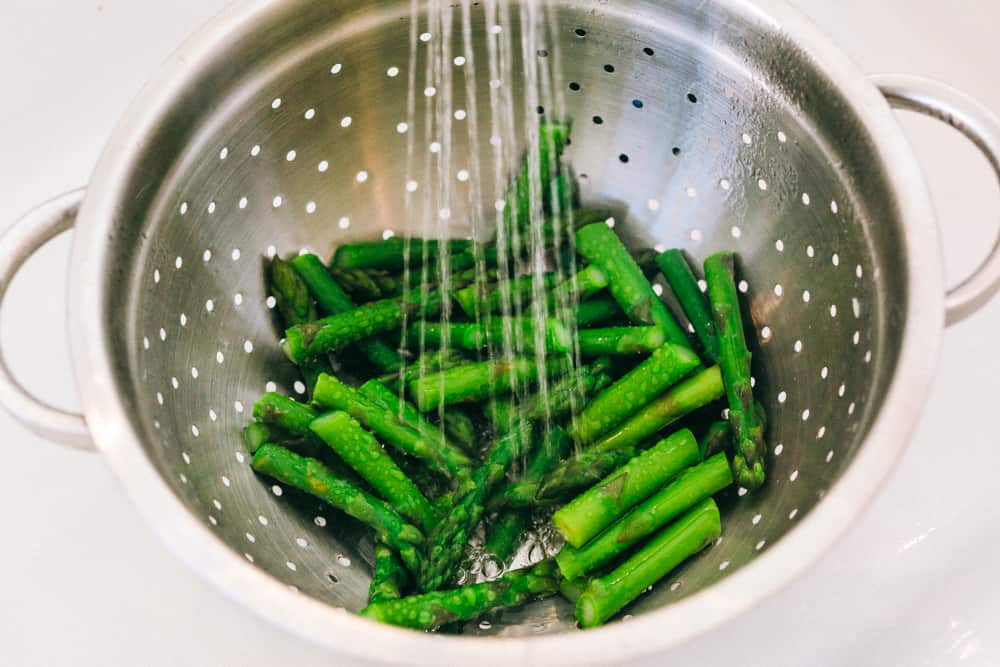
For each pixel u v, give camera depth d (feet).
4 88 2.00
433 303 1.93
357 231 1.97
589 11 1.78
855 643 1.73
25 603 1.78
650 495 1.77
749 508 1.78
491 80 1.87
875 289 1.63
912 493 1.80
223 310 1.82
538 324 1.89
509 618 1.77
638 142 1.90
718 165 1.86
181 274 1.73
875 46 2.07
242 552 1.67
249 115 1.76
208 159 1.73
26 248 1.59
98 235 1.60
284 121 1.81
